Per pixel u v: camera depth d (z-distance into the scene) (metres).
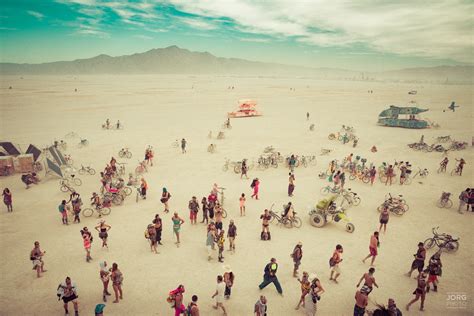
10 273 13.05
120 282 11.19
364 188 23.05
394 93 130.75
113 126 46.34
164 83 192.88
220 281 10.49
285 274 12.87
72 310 10.91
